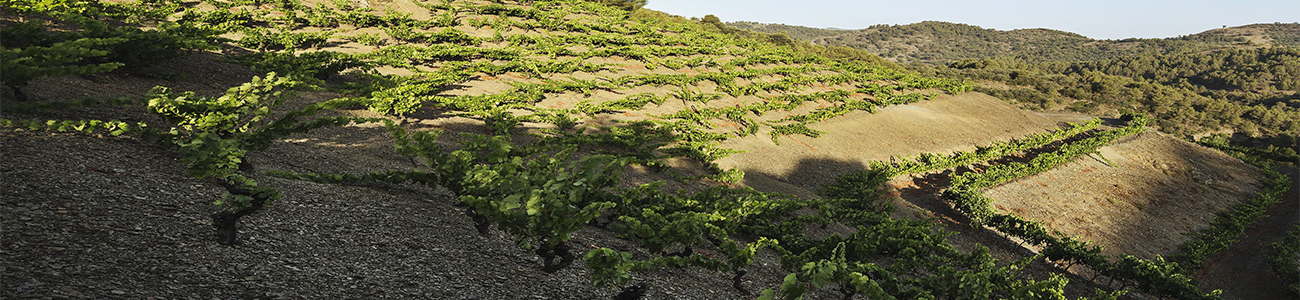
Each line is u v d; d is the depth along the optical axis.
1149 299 18.36
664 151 23.62
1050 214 26.36
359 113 19.34
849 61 60.94
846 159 29.84
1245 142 77.69
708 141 27.31
